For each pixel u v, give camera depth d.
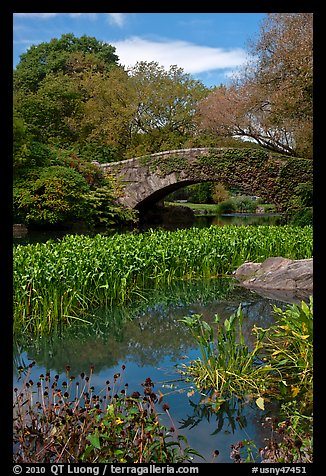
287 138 22.91
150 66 30.91
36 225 22.94
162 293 10.02
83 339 7.09
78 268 8.52
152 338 7.11
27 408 4.15
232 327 5.29
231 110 22.41
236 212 37.31
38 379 5.38
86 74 34.22
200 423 4.29
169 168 23.97
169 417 4.40
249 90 21.56
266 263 11.42
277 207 22.14
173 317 8.27
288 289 10.45
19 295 7.68
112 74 32.47
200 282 11.09
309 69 18.59
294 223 19.72
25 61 41.00
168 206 28.73
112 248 9.81
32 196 21.72
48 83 31.28
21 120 23.27
